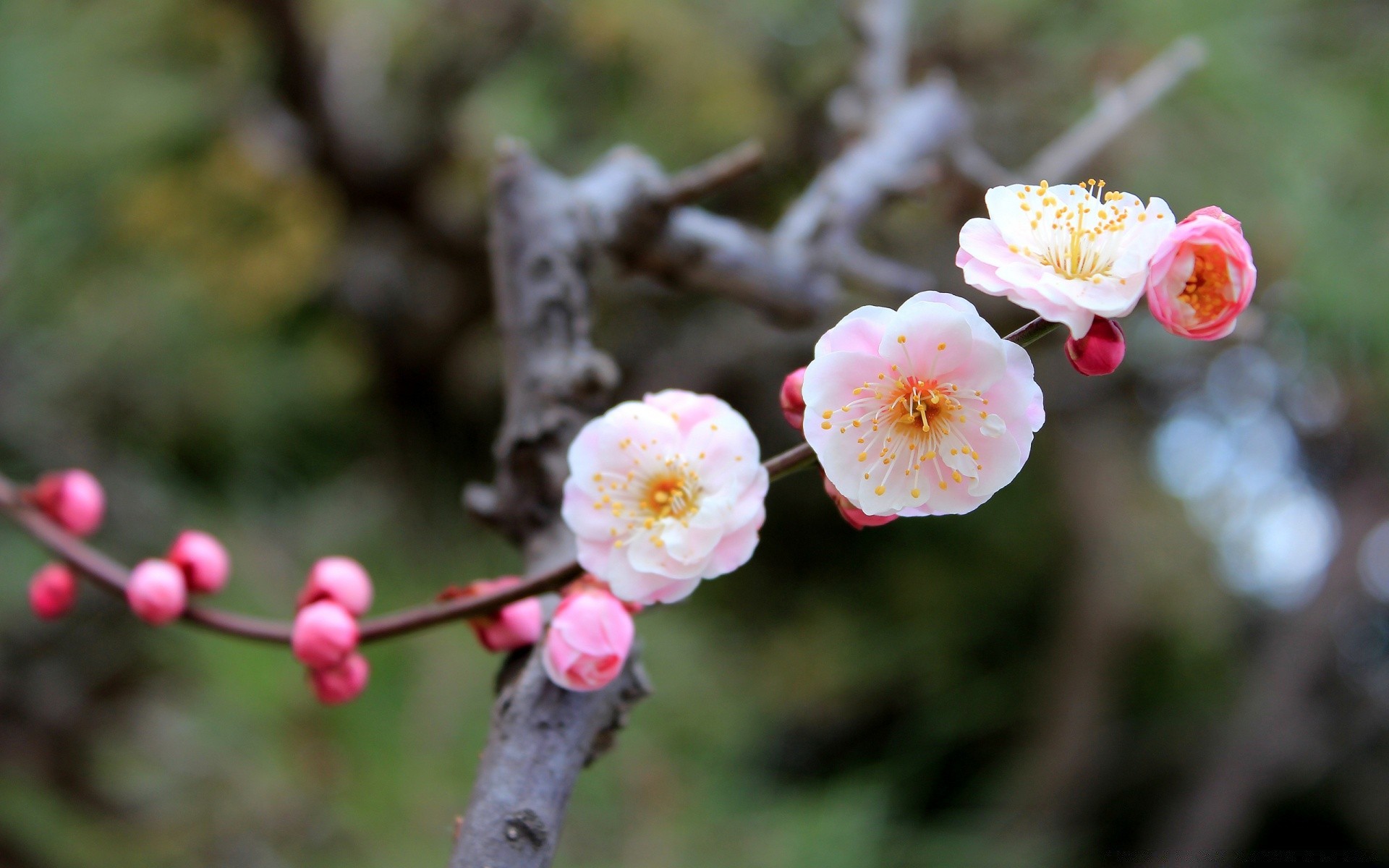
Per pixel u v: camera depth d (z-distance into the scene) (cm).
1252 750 143
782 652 130
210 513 106
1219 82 90
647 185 49
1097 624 140
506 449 45
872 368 40
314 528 102
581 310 47
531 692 41
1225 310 39
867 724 142
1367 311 88
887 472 40
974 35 105
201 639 73
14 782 90
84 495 47
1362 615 171
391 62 122
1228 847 140
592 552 41
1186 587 143
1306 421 137
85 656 115
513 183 48
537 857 40
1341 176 92
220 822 74
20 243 94
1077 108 100
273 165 121
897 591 143
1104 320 40
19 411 105
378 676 69
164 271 117
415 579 79
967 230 40
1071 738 139
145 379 115
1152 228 40
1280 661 145
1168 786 156
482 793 40
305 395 125
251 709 70
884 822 87
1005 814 137
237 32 113
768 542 142
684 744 80
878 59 69
